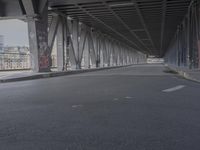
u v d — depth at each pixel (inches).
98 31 2129.7
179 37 1968.5
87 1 1166.3
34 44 1066.1
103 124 247.8
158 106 334.0
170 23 1845.5
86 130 228.2
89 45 1865.2
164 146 186.5
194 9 1221.7
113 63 2802.7
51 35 1328.7
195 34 1251.8
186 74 900.6
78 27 1621.6
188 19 1332.4
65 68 1403.8
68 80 818.2
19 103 368.8
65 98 409.1
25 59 1978.3
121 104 349.7
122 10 1368.1
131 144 191.0
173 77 914.1
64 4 1219.2
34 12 1047.0
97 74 1183.6
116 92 477.4
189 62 1342.3
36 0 1050.7
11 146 189.6
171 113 293.1
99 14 1462.8
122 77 931.3
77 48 1594.5
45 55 1124.5
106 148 183.2
